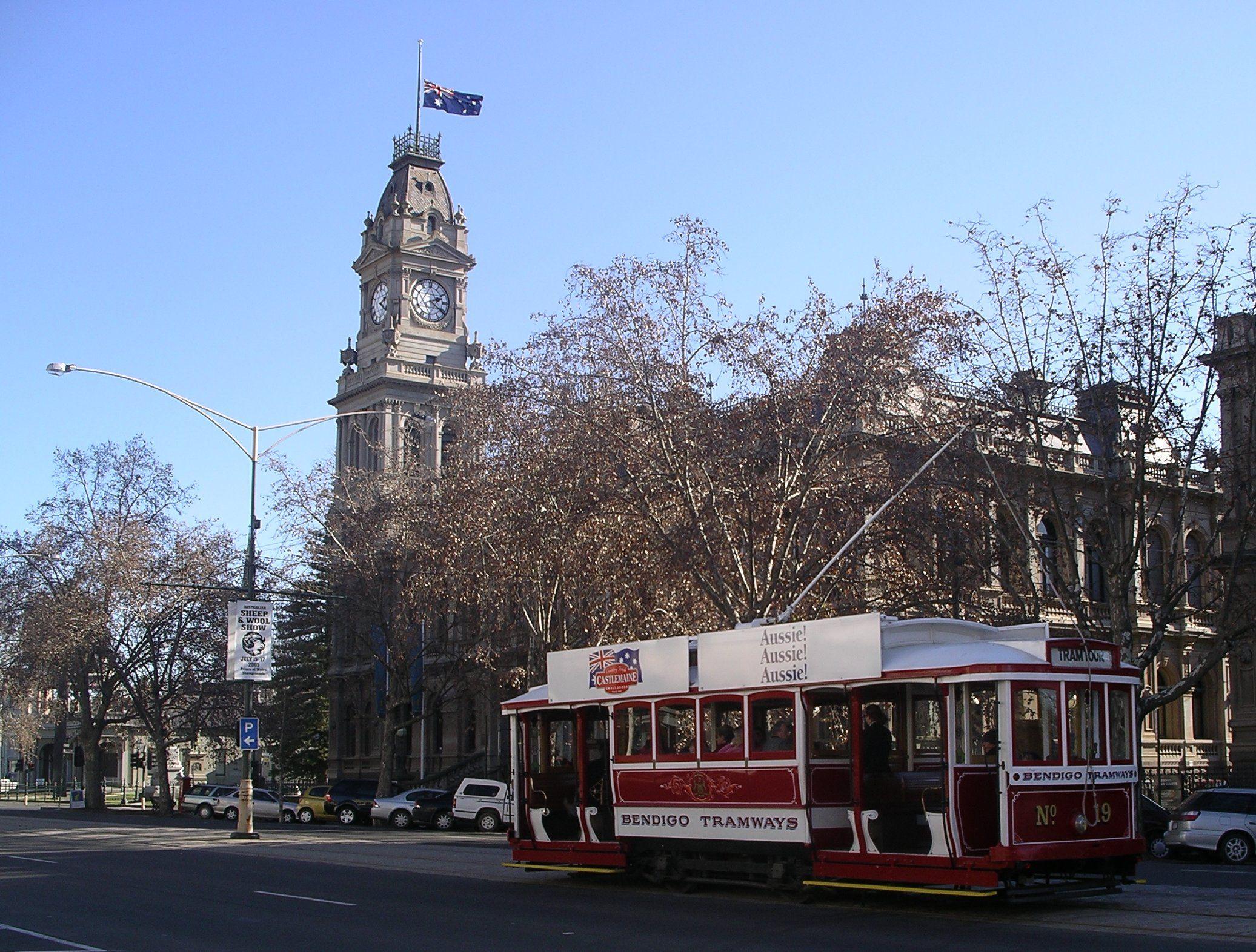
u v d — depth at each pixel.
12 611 71.44
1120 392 37.25
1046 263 37.66
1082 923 17.77
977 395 38.59
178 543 70.38
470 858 33.22
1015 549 40.41
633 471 40.84
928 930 17.41
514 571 47.62
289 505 66.31
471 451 51.81
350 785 62.50
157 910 20.89
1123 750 19.72
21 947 16.48
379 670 73.38
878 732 19.64
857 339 38.78
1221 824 33.12
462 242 101.56
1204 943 15.73
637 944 16.52
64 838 43.78
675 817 22.53
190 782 81.62
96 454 74.12
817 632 20.31
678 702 22.62
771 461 40.44
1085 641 19.50
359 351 100.81
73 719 97.31
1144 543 43.12
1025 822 18.22
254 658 41.22
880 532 39.72
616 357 40.50
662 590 44.06
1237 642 44.00
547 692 25.52
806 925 18.11
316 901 22.23
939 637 20.03
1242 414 42.66
